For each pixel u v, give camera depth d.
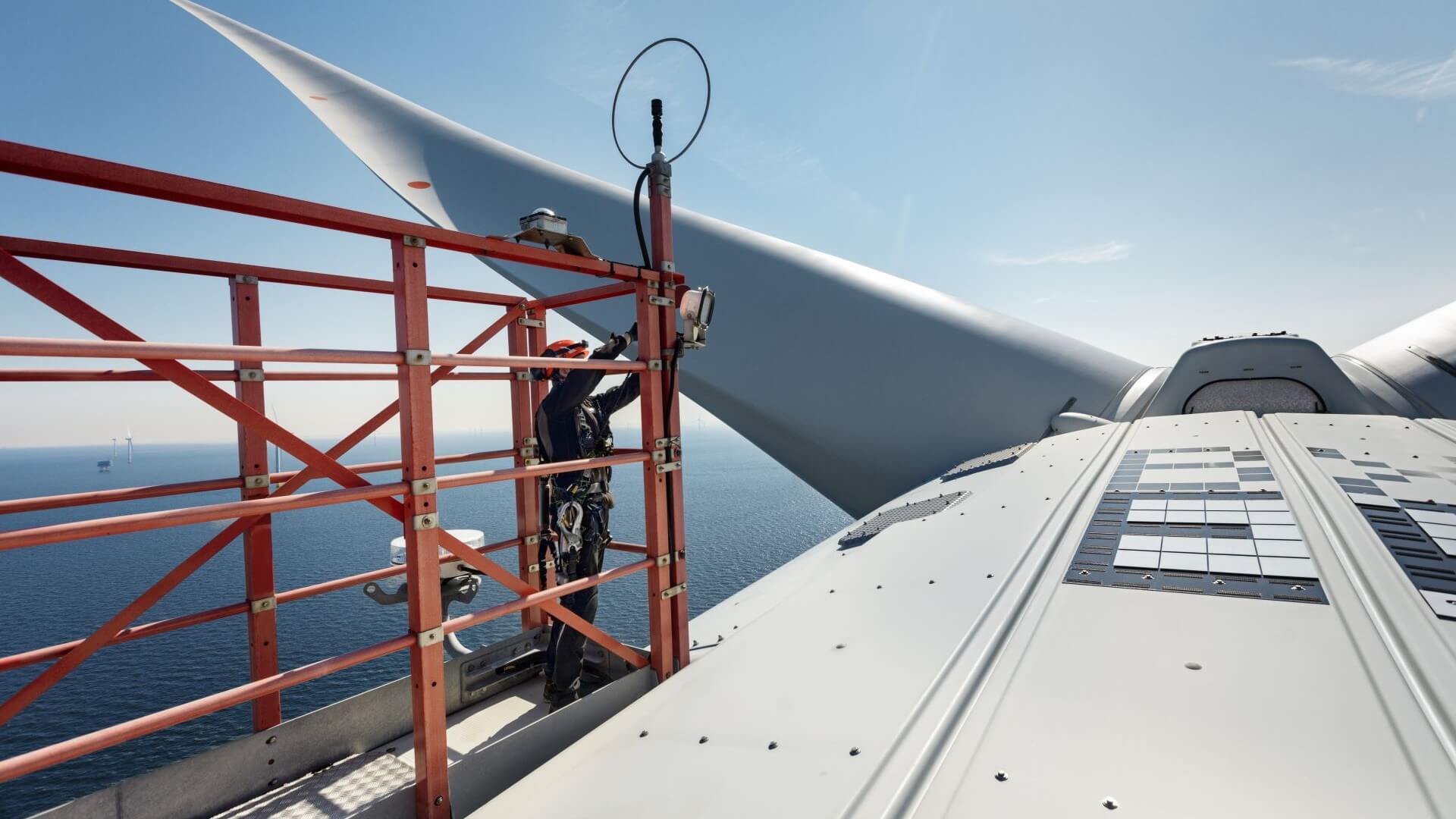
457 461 4.41
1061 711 2.31
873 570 4.35
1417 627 2.56
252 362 3.46
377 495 2.51
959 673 2.69
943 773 2.07
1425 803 1.73
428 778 2.71
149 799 2.72
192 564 3.18
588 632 3.57
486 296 4.44
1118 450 6.44
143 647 38.22
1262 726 2.11
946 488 7.69
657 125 3.83
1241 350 8.19
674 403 3.88
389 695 3.54
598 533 4.03
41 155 1.86
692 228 14.74
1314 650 2.51
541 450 4.06
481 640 27.42
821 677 2.93
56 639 40.66
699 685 3.16
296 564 59.78
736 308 13.27
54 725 28.31
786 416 12.11
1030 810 1.86
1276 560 3.31
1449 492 4.14
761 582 6.76
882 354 11.96
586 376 3.78
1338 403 7.78
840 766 2.24
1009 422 10.49
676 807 2.22
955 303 12.84
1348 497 4.09
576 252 3.38
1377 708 2.13
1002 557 4.00
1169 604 3.04
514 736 3.19
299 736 3.21
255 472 3.41
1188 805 1.81
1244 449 5.70
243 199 2.22
